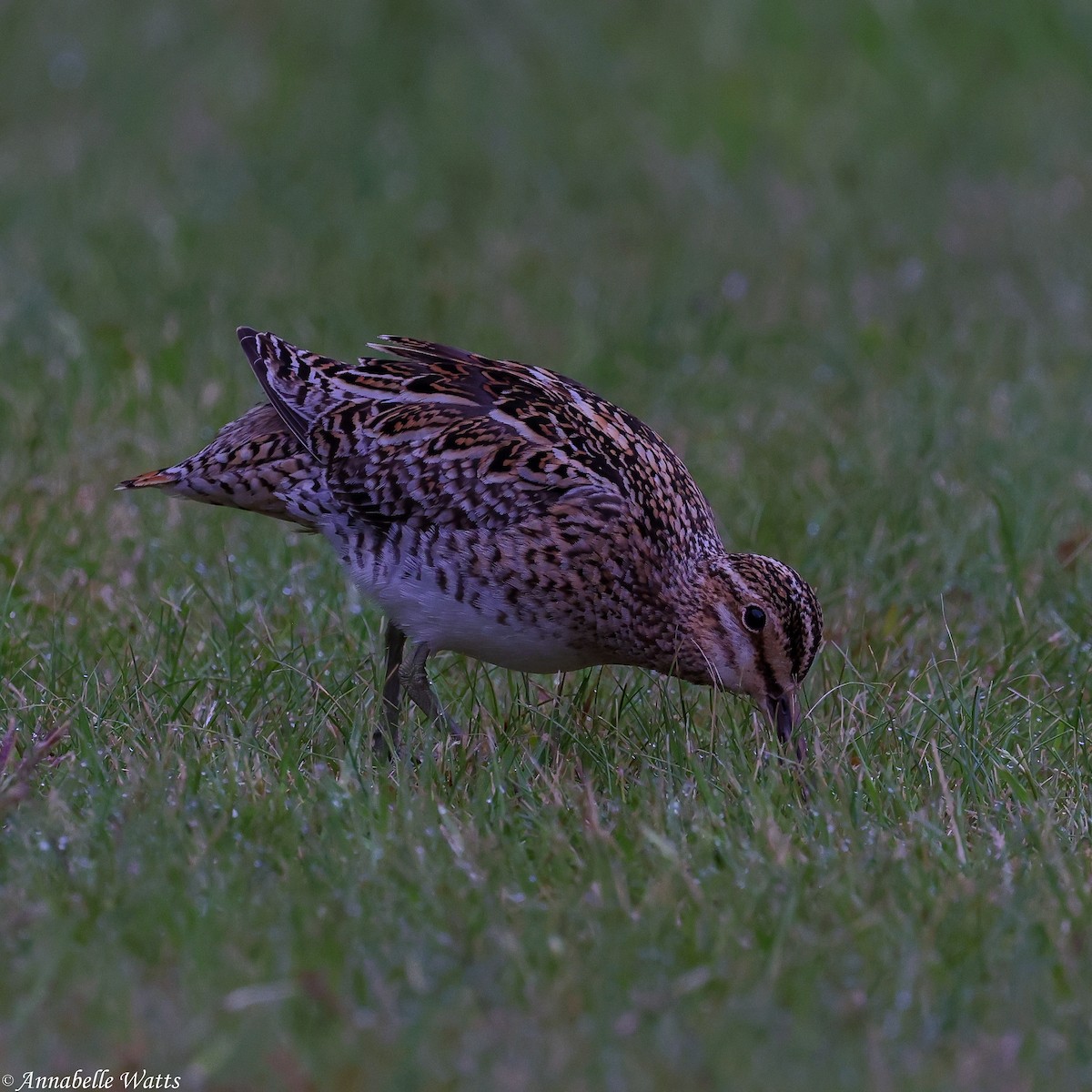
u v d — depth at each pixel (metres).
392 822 9.79
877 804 10.27
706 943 8.65
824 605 13.54
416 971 8.26
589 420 11.74
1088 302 20.69
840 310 20.36
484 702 12.05
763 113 27.86
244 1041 7.78
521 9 31.34
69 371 17.28
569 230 23.45
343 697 11.74
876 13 30.20
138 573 13.57
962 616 13.48
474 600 11.29
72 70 29.11
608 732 11.52
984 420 16.91
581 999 8.12
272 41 30.67
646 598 11.35
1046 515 14.97
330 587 13.23
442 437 11.36
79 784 10.21
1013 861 9.62
